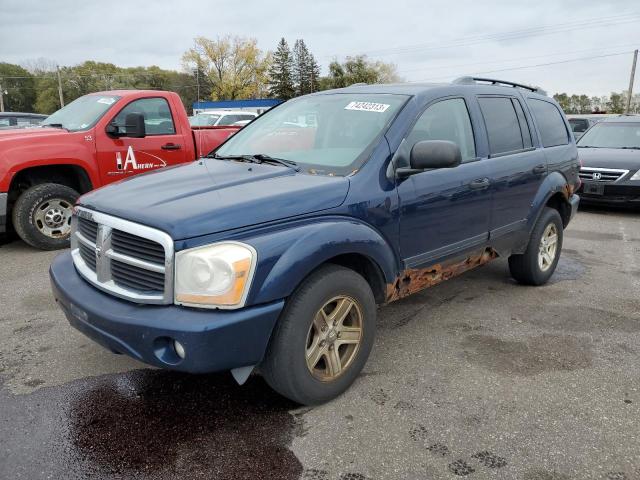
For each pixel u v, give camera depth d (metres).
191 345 2.53
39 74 87.44
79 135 6.61
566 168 5.44
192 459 2.64
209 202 2.82
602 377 3.50
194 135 7.80
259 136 4.20
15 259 6.20
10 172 6.12
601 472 2.57
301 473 2.55
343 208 3.12
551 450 2.73
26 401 3.15
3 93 80.25
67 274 3.25
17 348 3.85
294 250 2.77
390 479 2.51
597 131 10.97
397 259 3.53
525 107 5.01
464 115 4.20
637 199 9.27
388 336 4.12
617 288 5.38
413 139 3.64
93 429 2.88
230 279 2.57
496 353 3.84
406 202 3.48
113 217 2.88
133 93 7.23
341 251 2.99
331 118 3.85
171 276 2.60
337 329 3.12
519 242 4.85
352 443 2.77
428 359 3.73
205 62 74.50
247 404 3.13
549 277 5.46
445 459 2.65
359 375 3.48
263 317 2.67
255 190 3.01
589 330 4.28
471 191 4.02
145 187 3.21
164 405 3.12
